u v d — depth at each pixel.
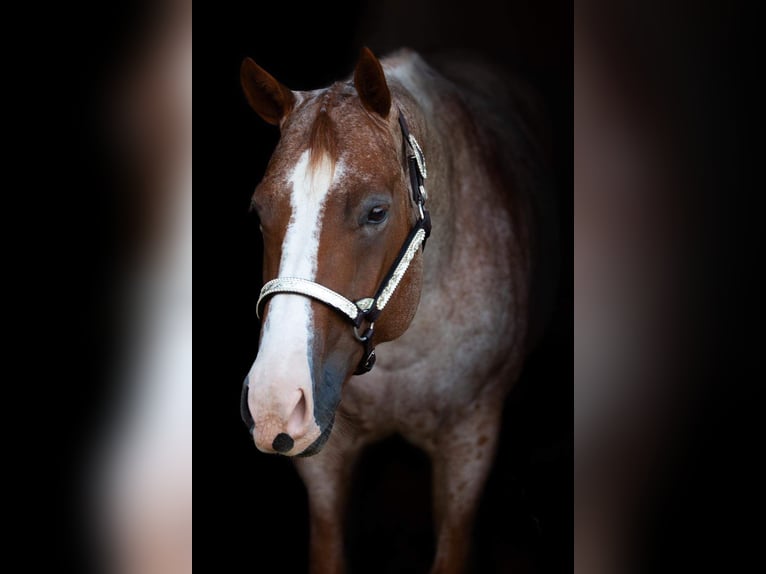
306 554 2.47
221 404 2.47
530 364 2.23
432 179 1.72
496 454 2.08
